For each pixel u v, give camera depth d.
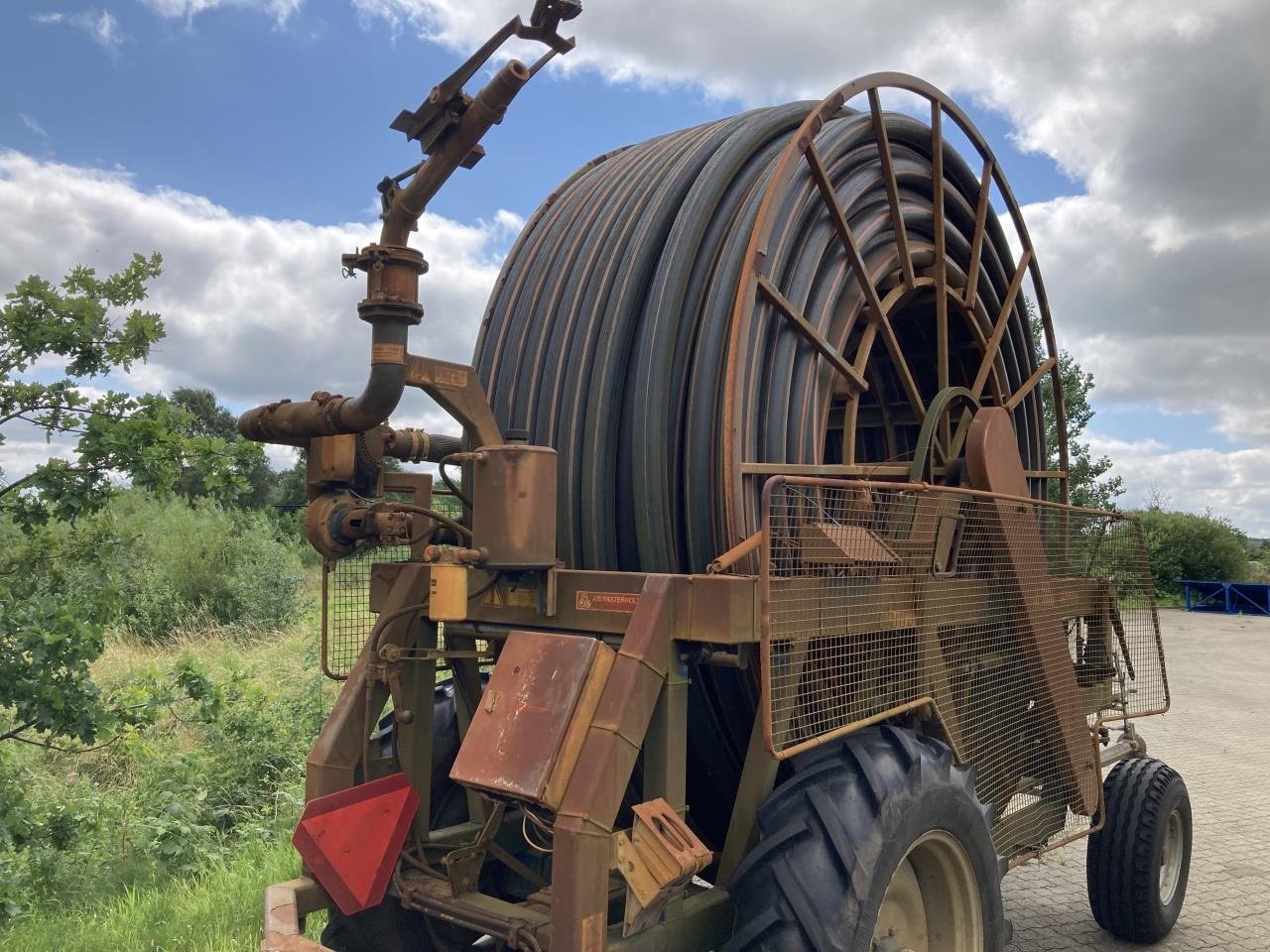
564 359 3.81
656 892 2.49
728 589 2.69
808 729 2.87
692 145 4.24
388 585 3.60
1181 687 13.14
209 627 14.03
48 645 4.84
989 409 4.14
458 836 3.51
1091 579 4.78
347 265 2.92
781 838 2.69
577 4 2.66
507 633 3.21
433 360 3.21
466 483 3.93
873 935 2.81
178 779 6.47
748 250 3.38
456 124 2.78
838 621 3.02
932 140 4.58
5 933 4.46
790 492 3.24
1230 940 4.75
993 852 3.23
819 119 3.65
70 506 5.08
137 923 4.42
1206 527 29.41
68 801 5.75
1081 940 4.74
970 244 5.10
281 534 18.94
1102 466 22.73
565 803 2.52
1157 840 4.53
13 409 5.28
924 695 3.34
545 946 2.79
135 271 5.61
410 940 3.37
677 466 3.58
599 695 2.65
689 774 3.94
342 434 3.24
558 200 4.78
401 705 3.23
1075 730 4.26
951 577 3.61
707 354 3.49
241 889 4.72
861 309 4.21
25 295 5.29
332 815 2.96
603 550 3.59
